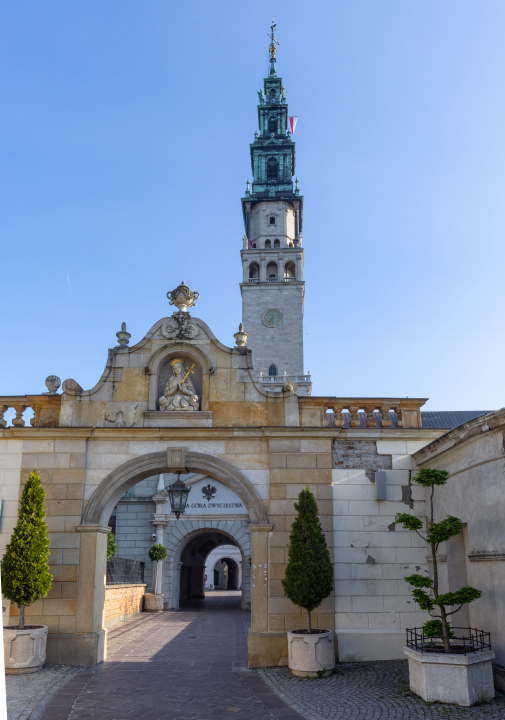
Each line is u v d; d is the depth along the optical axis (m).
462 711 9.09
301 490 14.17
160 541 32.69
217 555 64.56
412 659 10.30
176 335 15.05
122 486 14.32
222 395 14.77
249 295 67.25
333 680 11.64
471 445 11.89
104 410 14.63
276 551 13.79
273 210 72.44
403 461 14.59
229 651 16.06
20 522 12.88
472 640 11.00
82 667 13.05
